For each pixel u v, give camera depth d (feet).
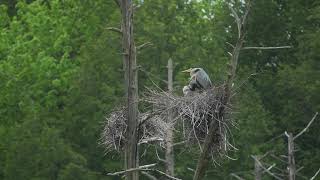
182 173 116.67
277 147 124.47
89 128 120.88
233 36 141.79
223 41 142.31
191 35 134.00
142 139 55.06
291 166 70.95
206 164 51.42
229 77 48.44
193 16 142.92
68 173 112.68
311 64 133.39
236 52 47.32
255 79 140.36
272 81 139.85
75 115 123.03
